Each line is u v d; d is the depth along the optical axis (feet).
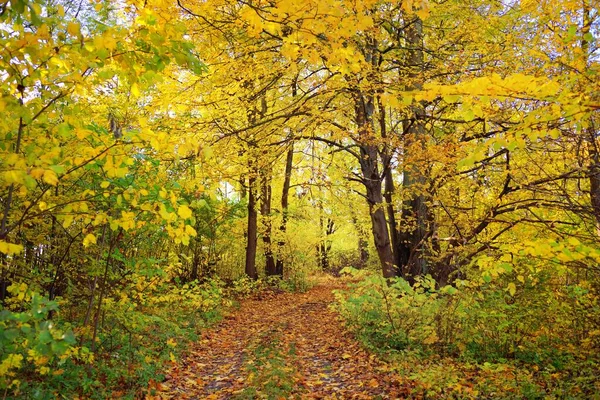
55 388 14.79
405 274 32.30
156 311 27.45
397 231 37.78
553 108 10.02
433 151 24.02
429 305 24.31
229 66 21.77
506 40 22.79
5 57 9.17
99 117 17.98
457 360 21.48
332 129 29.48
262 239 65.36
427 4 10.81
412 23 28.68
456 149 22.41
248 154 28.17
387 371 20.17
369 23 11.44
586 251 11.43
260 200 62.18
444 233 31.68
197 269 50.19
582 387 16.46
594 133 14.75
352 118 32.32
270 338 29.04
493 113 15.97
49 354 8.35
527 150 19.40
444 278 29.14
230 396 17.74
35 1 8.72
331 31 12.35
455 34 26.25
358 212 55.72
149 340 23.00
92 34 10.27
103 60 10.05
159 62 10.41
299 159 40.24
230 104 24.11
